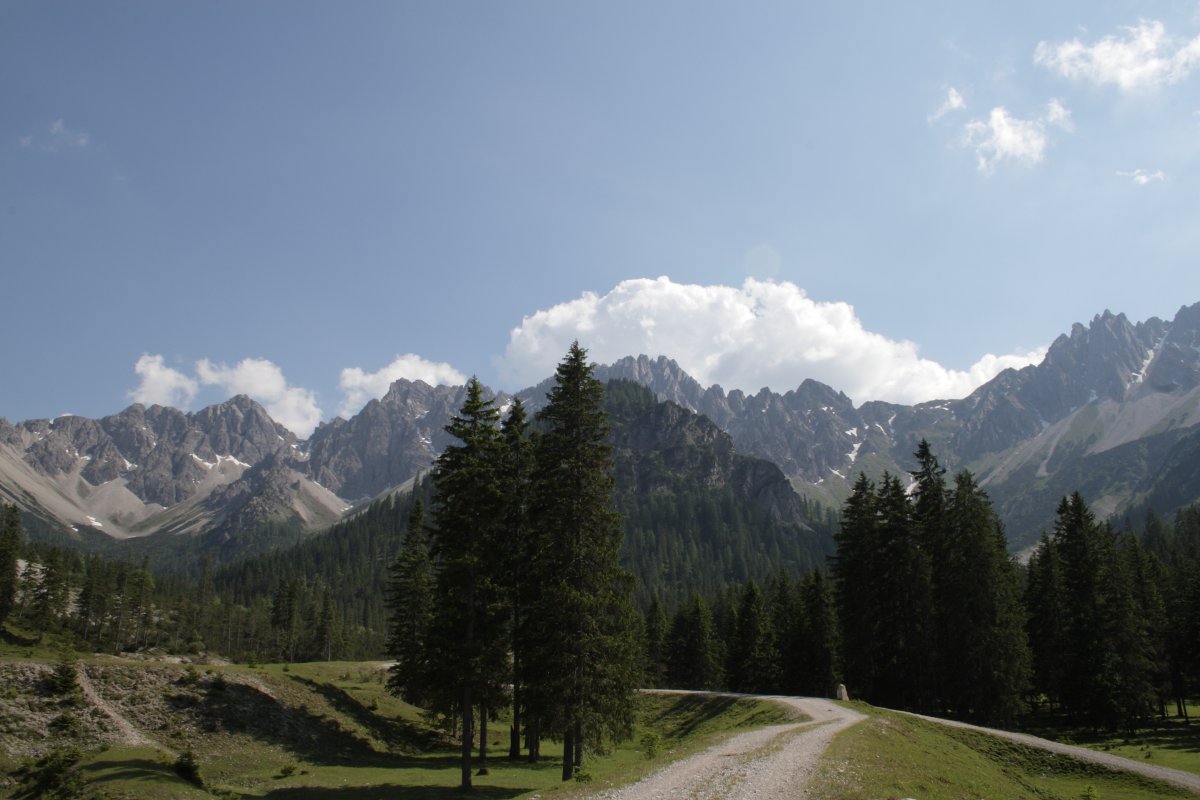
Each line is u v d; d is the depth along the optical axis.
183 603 143.75
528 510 37.72
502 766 41.09
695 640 94.44
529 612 37.31
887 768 27.03
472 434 37.03
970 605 51.41
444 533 37.06
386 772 38.50
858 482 61.91
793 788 22.66
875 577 56.78
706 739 33.88
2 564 94.69
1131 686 54.22
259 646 142.38
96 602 110.50
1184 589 69.81
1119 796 31.95
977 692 49.81
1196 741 48.84
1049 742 39.44
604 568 34.56
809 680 69.88
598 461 35.66
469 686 34.44
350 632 152.88
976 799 26.61
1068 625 58.53
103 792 29.05
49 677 37.38
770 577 137.50
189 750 35.91
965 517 53.44
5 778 30.31
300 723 43.41
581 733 33.09
